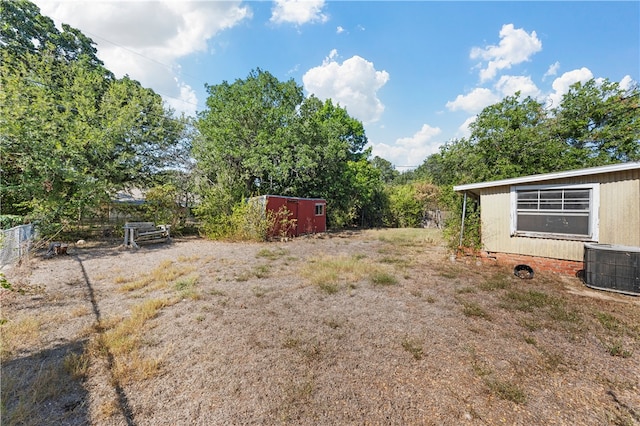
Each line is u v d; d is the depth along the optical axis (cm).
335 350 301
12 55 1191
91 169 1149
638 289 477
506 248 718
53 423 194
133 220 1264
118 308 414
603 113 996
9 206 958
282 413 207
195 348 303
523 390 235
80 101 1180
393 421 200
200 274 629
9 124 851
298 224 1503
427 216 2208
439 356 289
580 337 332
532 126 1058
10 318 367
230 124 1480
